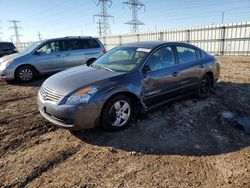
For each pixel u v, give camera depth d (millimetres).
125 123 4047
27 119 4652
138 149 3453
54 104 3590
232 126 4207
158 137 3793
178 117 4535
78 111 3484
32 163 3152
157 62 4500
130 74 4066
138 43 5047
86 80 3844
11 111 5176
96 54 9727
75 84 3744
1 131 4117
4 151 3480
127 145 3561
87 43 9641
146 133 3920
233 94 5996
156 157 3248
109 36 27656
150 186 2664
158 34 21625
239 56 15867
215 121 4410
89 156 3297
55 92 3684
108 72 4180
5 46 15547
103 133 3926
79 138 3801
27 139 3840
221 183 2705
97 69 4449
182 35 19641
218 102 5387
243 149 3439
